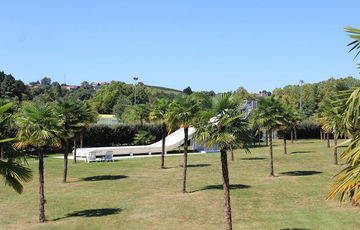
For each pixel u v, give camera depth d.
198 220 15.47
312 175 27.00
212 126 13.89
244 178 26.17
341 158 6.89
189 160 37.81
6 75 105.62
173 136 52.94
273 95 26.77
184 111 21.38
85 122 25.11
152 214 16.50
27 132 15.51
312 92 110.38
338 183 6.27
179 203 18.59
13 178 10.84
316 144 58.69
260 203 18.48
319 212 16.61
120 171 29.97
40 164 15.80
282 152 45.34
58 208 17.67
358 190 6.06
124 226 14.66
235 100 13.88
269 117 26.28
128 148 43.59
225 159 13.62
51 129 16.12
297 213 16.48
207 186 23.17
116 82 125.25
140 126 56.47
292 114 41.56
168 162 36.16
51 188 22.56
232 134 13.62
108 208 17.64
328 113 28.56
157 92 154.00
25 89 111.44
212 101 14.01
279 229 14.05
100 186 23.25
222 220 15.42
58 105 24.44
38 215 16.44
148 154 45.53
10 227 14.55
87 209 17.48
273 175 27.05
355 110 6.29
